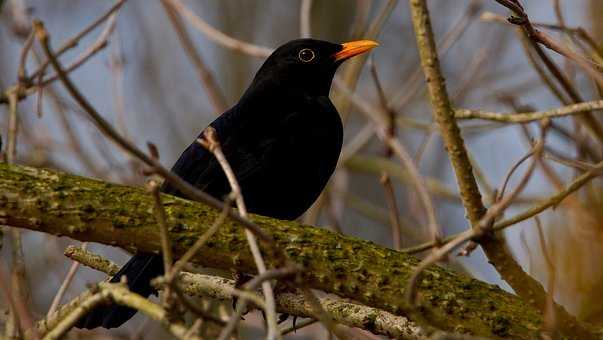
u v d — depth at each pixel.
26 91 11.21
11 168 8.22
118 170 12.55
